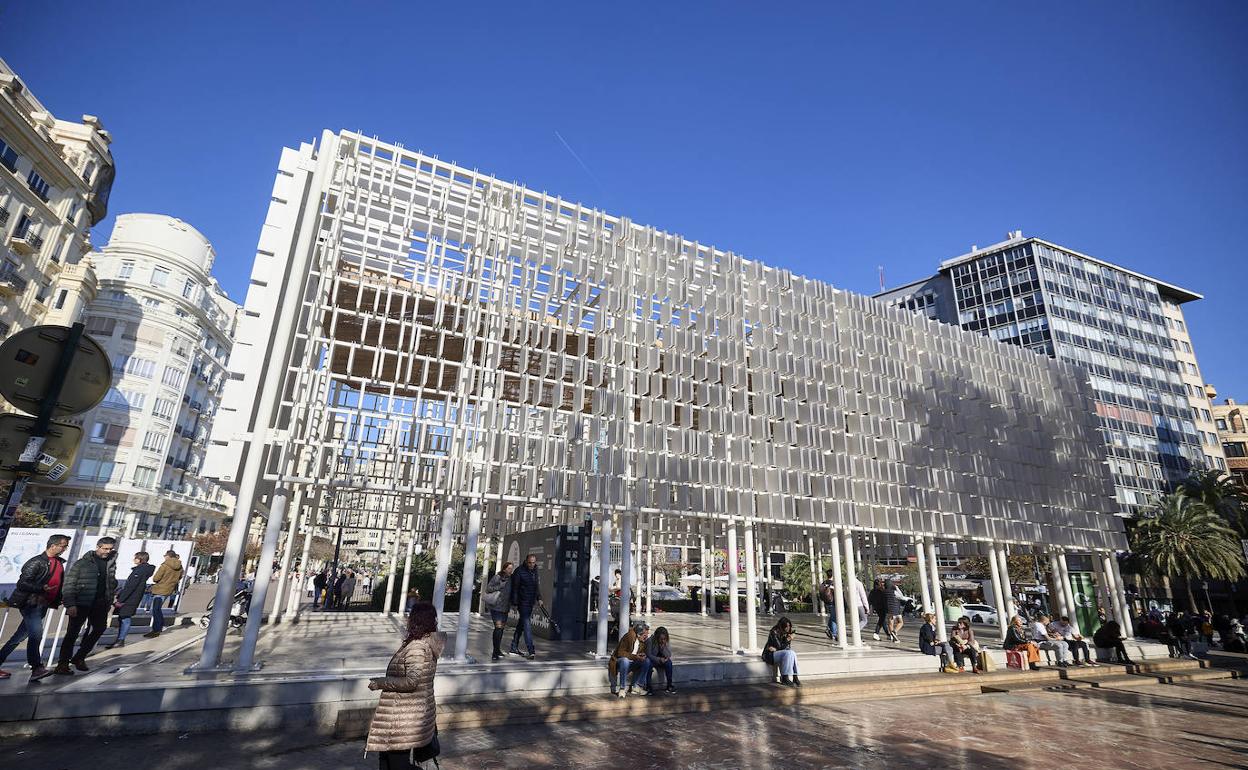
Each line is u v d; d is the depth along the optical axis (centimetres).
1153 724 1098
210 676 878
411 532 2047
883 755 821
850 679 1381
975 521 1905
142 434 5141
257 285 1110
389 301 1204
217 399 6425
